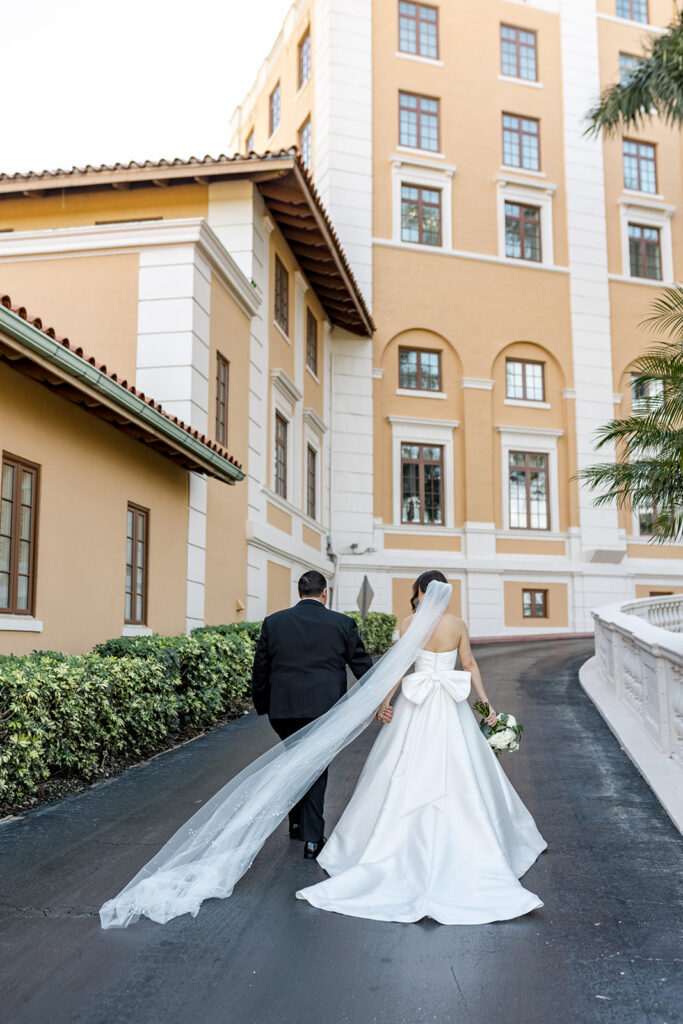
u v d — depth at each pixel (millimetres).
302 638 5609
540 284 29297
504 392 28625
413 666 5398
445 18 29688
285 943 4039
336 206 27359
